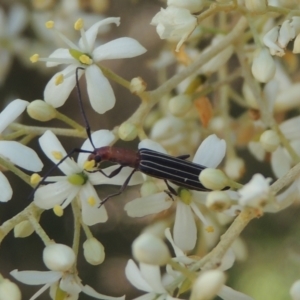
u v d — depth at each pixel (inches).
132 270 5.7
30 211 5.9
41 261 7.7
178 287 5.8
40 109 6.1
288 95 6.7
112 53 6.1
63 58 6.1
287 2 6.5
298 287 5.6
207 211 6.6
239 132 6.9
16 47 7.6
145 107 6.2
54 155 5.9
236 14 6.9
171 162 5.9
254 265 7.5
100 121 7.9
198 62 6.3
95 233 7.7
